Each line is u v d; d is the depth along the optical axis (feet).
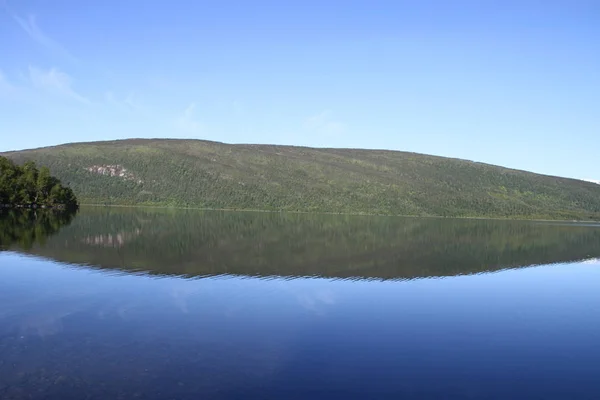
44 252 137.18
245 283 106.52
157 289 95.76
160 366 55.26
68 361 55.52
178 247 164.04
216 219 351.67
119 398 46.96
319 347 64.64
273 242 197.36
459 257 174.29
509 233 328.29
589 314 89.71
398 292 104.53
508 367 60.54
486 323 80.74
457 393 52.26
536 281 126.93
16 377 50.70
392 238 245.24
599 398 52.44
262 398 48.42
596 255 201.16
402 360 61.21
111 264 122.93
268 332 70.23
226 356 59.52
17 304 79.30
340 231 281.13
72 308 78.28
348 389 51.75
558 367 61.16
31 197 374.22
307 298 94.32
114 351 59.31
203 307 83.10
